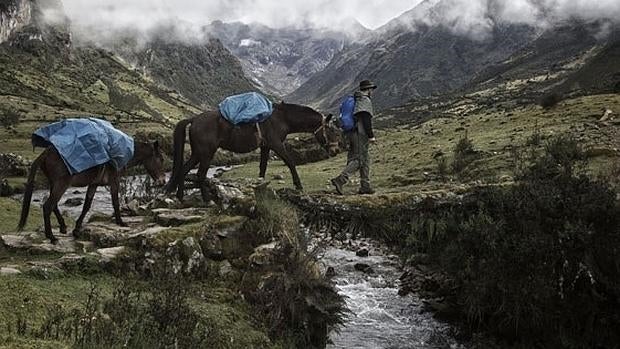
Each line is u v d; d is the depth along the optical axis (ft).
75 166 29.25
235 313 26.76
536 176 41.57
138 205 38.73
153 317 22.59
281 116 41.91
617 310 31.07
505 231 34.47
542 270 32.32
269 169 107.76
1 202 59.52
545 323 31.91
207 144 37.91
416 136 137.59
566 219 33.32
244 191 37.01
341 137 46.91
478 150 82.58
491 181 53.42
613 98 120.88
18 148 198.29
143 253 28.58
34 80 563.89
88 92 616.80
